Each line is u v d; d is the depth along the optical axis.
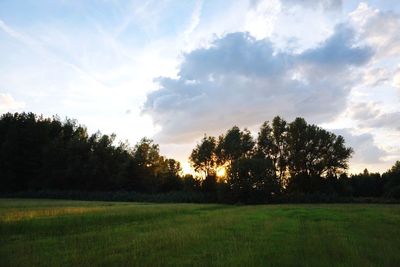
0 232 27.36
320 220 36.94
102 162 115.88
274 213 45.59
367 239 23.89
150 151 127.44
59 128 125.75
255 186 91.62
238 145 116.94
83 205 60.38
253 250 19.81
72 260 17.20
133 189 119.12
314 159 109.06
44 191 99.31
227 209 57.22
